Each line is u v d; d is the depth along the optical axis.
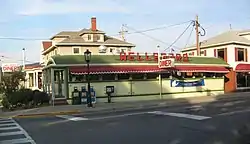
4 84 29.16
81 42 47.88
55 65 25.88
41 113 20.94
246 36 42.88
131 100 28.45
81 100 26.22
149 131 12.34
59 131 13.24
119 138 11.12
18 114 21.09
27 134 12.73
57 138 11.54
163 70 29.28
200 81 32.78
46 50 54.88
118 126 14.06
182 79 31.58
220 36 40.38
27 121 17.62
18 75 30.08
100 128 13.67
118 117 17.56
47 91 30.00
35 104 25.75
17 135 12.52
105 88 27.50
